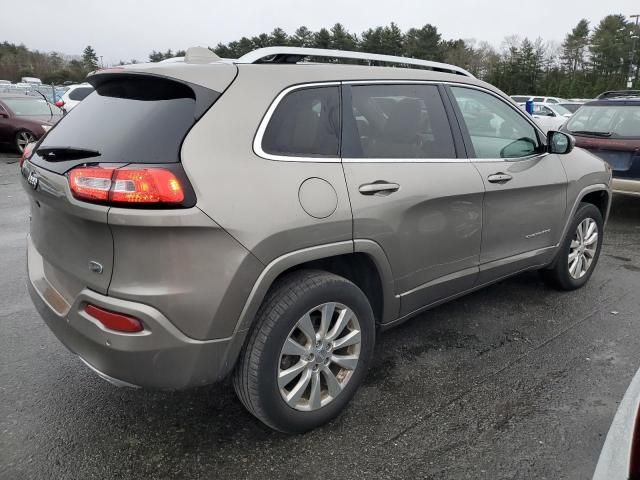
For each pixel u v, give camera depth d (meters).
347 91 2.76
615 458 1.99
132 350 2.12
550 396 3.01
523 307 4.24
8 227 6.54
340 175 2.56
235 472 2.40
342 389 2.72
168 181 2.04
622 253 5.77
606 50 65.44
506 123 3.69
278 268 2.31
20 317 3.93
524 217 3.73
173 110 2.27
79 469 2.40
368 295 2.95
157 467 2.42
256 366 2.36
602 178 4.50
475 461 2.48
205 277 2.13
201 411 2.84
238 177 2.21
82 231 2.20
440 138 3.17
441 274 3.20
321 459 2.49
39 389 3.01
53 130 2.77
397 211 2.77
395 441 2.62
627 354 3.50
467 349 3.55
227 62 2.51
